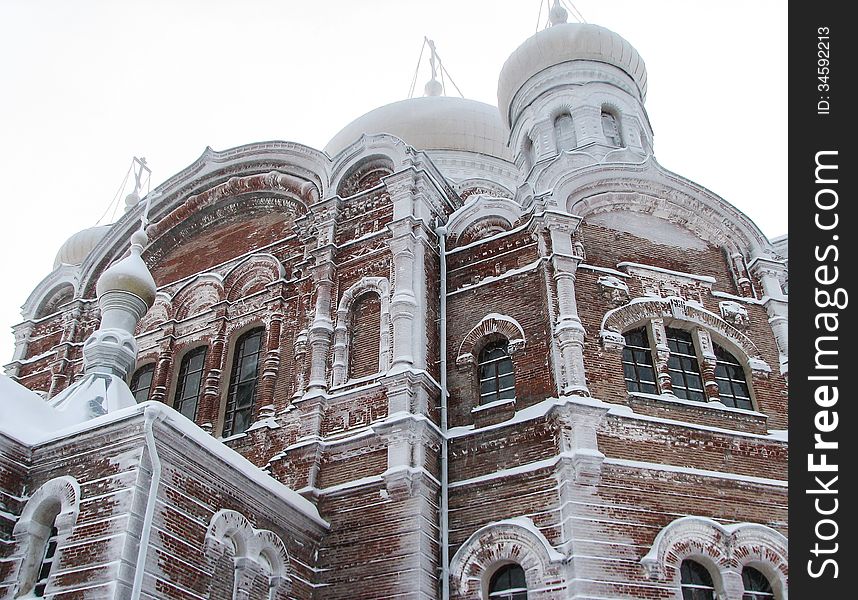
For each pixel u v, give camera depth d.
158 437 15.04
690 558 17.44
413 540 17.59
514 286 21.83
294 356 22.39
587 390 18.98
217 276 26.11
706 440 19.31
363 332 21.88
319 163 25.95
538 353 20.31
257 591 16.23
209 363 24.08
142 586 13.73
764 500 18.75
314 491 19.09
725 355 21.81
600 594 16.27
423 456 18.77
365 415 19.92
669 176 24.05
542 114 33.22
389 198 23.78
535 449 18.62
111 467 14.95
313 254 24.02
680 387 20.72
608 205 23.64
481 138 40.34
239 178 27.69
